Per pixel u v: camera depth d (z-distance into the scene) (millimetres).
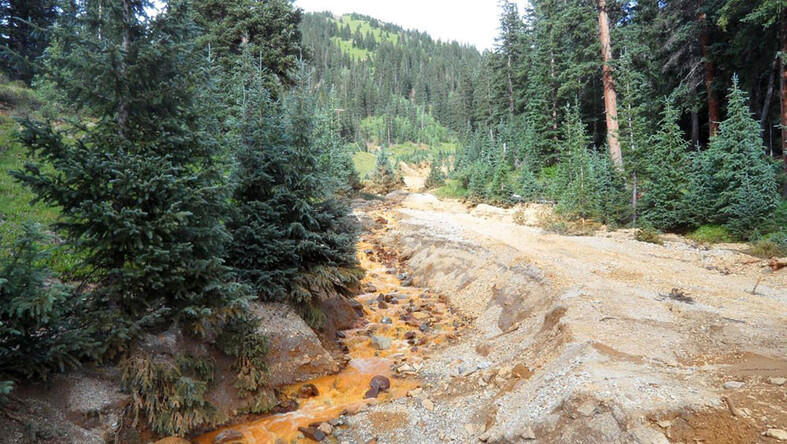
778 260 11148
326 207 9367
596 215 20359
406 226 21438
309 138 9070
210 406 6133
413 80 164500
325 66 144875
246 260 8320
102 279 5750
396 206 31547
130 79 5547
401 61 175000
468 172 39969
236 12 22531
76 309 5152
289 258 8531
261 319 7094
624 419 4242
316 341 8273
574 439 4344
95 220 5016
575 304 8203
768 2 16250
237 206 8344
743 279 10695
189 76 6035
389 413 6355
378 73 162625
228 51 22344
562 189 26797
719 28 22594
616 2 28172
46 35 5324
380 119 132125
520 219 22828
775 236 13312
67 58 5195
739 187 15438
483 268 13172
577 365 5648
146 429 5484
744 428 3781
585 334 6707
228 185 6152
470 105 95688
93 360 5543
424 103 151625
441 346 9328
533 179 31625
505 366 7082
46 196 5102
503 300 10789
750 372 4922
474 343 9117
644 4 30047
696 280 10531
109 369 5594
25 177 4844
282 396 7156
